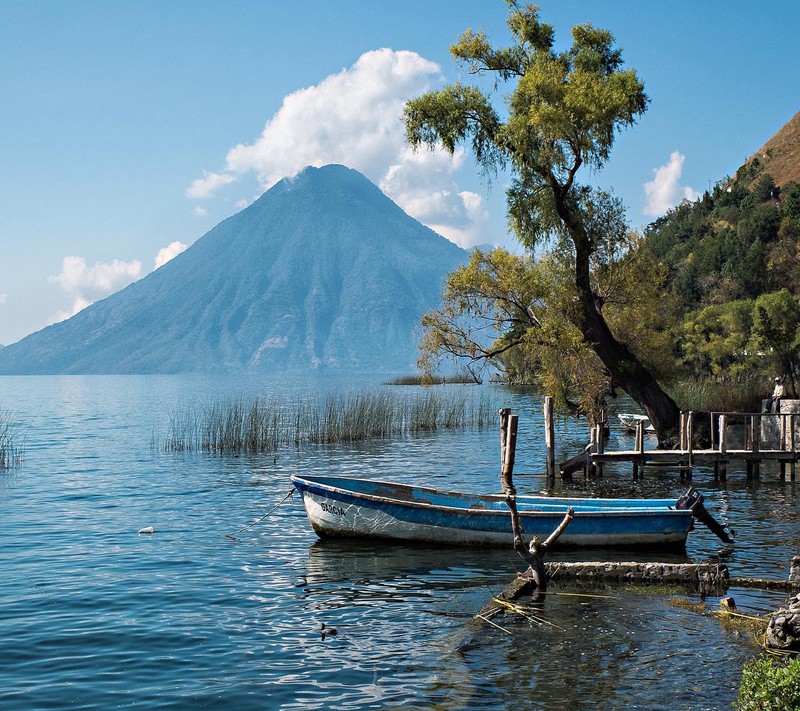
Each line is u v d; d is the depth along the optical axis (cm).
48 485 2809
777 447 3114
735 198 12862
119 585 1459
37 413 7512
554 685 961
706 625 1176
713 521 1745
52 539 1886
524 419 5675
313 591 1413
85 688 982
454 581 1480
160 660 1073
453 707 905
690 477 2786
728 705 893
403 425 4944
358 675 1011
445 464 3341
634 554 1695
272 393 11344
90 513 2248
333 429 4281
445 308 3394
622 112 3003
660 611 1251
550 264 3300
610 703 905
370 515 1784
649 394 3266
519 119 2986
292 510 2291
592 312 3219
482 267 3384
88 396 12112
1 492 2653
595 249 3262
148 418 6656
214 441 3969
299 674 1019
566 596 1345
